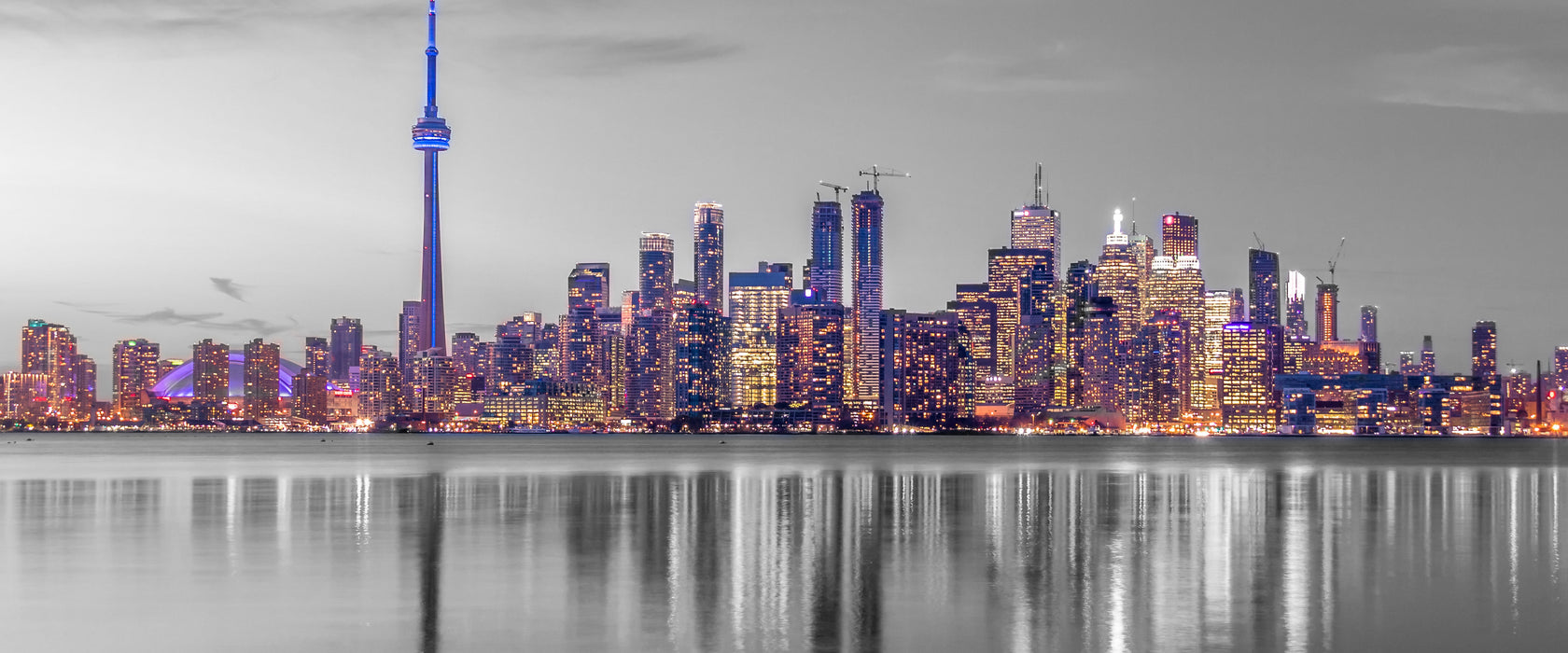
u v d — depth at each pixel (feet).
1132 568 246.06
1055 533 318.45
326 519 357.41
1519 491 518.78
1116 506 422.41
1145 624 185.06
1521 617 190.39
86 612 195.93
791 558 260.83
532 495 472.85
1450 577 233.55
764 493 497.46
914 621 186.80
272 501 435.94
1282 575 236.43
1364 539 301.84
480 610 196.13
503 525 335.88
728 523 343.67
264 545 286.05
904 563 252.21
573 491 506.89
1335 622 186.29
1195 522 352.08
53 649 169.48
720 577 232.12
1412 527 335.47
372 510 390.01
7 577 234.17
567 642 172.45
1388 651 167.02
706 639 174.09
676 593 212.02
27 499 445.78
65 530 321.93
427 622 186.29
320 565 248.73
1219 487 552.00
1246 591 215.10
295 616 191.83
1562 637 175.52
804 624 184.44
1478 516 375.04
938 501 446.19
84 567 246.68
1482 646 170.09
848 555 266.36
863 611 195.31
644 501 440.45
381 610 196.24
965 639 174.29
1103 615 192.44
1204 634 177.37
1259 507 413.18
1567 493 496.64
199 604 203.10
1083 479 630.33
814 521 354.54
